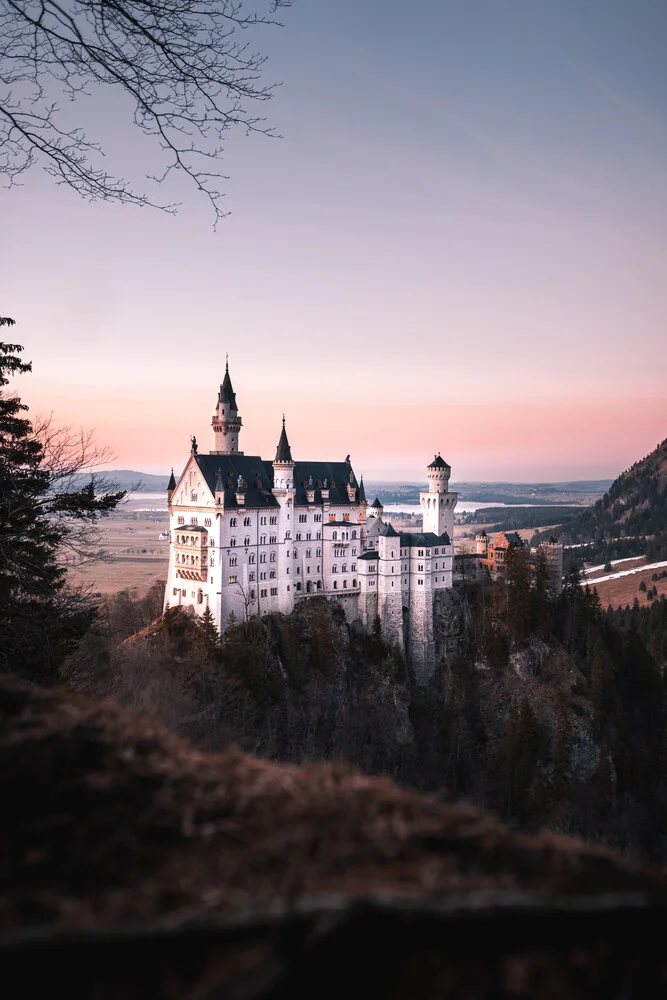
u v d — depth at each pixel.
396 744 121.25
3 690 11.36
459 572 157.00
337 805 8.59
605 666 127.00
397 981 5.78
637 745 126.31
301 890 6.70
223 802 8.55
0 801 8.40
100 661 55.94
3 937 5.83
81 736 9.71
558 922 6.32
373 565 137.25
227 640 110.44
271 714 106.06
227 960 5.76
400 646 137.38
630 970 6.14
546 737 119.44
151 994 5.57
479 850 7.77
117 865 7.36
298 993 5.61
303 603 130.50
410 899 6.23
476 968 5.95
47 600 35.25
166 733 11.05
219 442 131.62
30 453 34.47
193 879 6.99
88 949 5.82
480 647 138.88
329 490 136.88
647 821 107.88
